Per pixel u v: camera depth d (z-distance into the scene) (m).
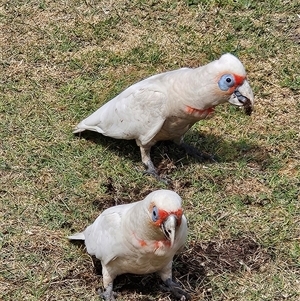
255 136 7.97
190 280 6.27
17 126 7.96
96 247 5.87
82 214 6.93
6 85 8.57
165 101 7.11
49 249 6.57
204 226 6.82
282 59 9.08
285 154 7.70
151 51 9.17
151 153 7.77
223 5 9.93
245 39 9.43
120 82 8.68
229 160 7.70
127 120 7.33
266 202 7.11
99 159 7.61
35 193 7.15
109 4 9.98
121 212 5.67
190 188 7.32
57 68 8.89
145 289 6.20
